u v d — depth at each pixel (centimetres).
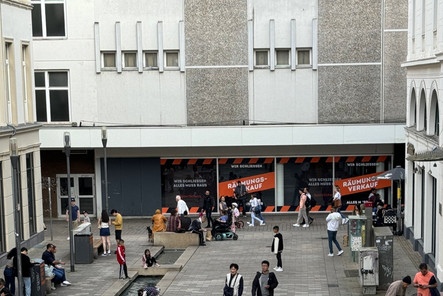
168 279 2100
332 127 3164
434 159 1540
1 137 2302
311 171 3350
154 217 2736
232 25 3284
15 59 2495
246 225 3117
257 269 2203
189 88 3319
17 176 2469
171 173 3375
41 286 1834
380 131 3153
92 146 3209
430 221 2184
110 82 3331
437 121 2169
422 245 2297
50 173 3416
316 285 1962
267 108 3312
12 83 2480
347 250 2464
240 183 3294
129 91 3334
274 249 2156
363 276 1811
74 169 3397
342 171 3338
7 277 1838
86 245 2341
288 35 3281
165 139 3209
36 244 2658
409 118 2653
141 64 3316
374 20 3244
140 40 3303
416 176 2425
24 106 2595
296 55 3291
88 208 3425
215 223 2775
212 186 3372
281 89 3303
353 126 3159
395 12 3228
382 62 3256
